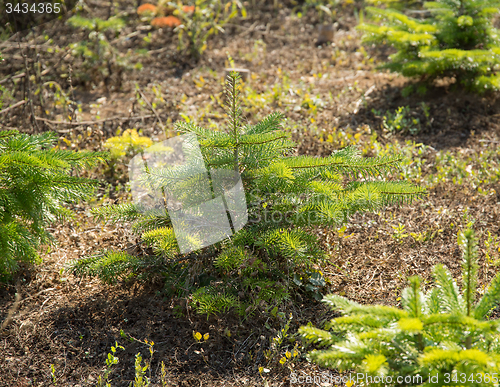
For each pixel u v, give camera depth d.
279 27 8.88
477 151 5.20
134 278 3.31
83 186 3.11
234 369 2.79
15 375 2.73
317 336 2.15
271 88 6.65
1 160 2.84
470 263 2.04
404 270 3.55
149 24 8.77
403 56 6.09
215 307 2.92
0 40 7.39
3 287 3.39
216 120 5.83
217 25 8.31
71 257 3.68
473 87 5.97
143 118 5.95
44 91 6.39
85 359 2.85
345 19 9.13
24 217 3.18
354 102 6.21
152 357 2.85
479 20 5.82
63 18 8.25
